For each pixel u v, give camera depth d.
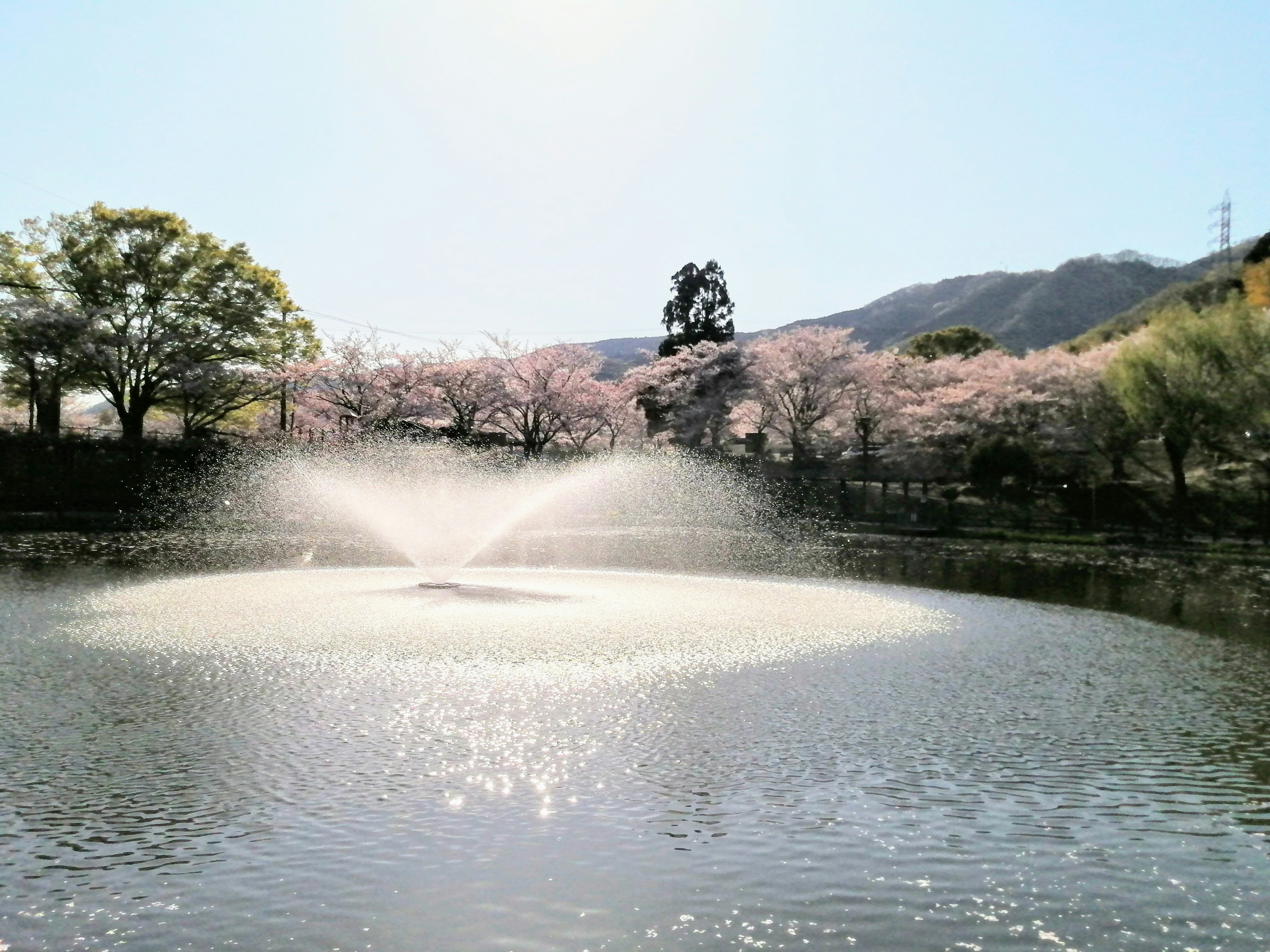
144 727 11.48
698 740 11.35
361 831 8.42
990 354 79.88
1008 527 59.66
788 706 13.09
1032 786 9.96
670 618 20.11
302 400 62.66
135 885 7.38
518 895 7.30
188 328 57.81
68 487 54.19
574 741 11.17
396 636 17.23
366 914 6.98
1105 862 8.12
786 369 71.00
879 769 10.41
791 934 6.80
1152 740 11.80
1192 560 42.62
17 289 54.53
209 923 6.83
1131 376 54.03
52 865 7.70
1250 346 49.91
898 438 75.19
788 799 9.43
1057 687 14.76
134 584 25.11
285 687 13.52
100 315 54.19
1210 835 8.76
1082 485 64.81
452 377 61.50
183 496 56.62
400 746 10.84
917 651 17.64
